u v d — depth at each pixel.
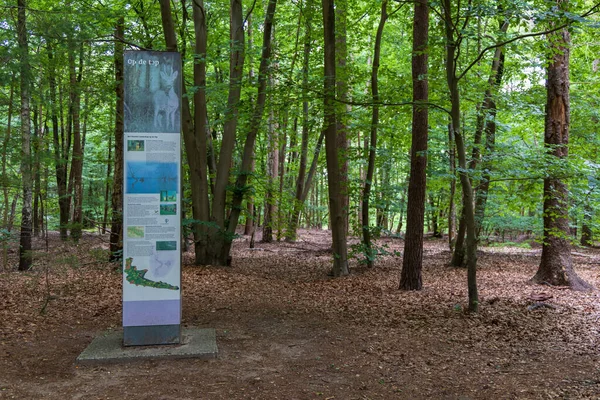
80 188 16.70
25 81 8.62
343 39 12.34
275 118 13.30
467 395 4.28
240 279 10.53
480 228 12.70
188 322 6.91
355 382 4.60
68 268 10.58
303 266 13.19
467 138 12.80
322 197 33.44
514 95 11.42
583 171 7.25
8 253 13.72
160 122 5.36
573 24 5.96
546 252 10.20
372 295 8.98
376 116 11.42
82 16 9.79
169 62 5.36
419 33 9.11
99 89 11.42
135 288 5.43
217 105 13.80
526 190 8.88
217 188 12.53
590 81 13.09
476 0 6.67
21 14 8.95
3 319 6.64
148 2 13.61
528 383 4.55
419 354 5.48
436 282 10.43
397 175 22.55
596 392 4.27
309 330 6.54
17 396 4.12
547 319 7.03
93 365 4.99
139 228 5.39
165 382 4.53
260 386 4.47
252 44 16.91
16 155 8.48
